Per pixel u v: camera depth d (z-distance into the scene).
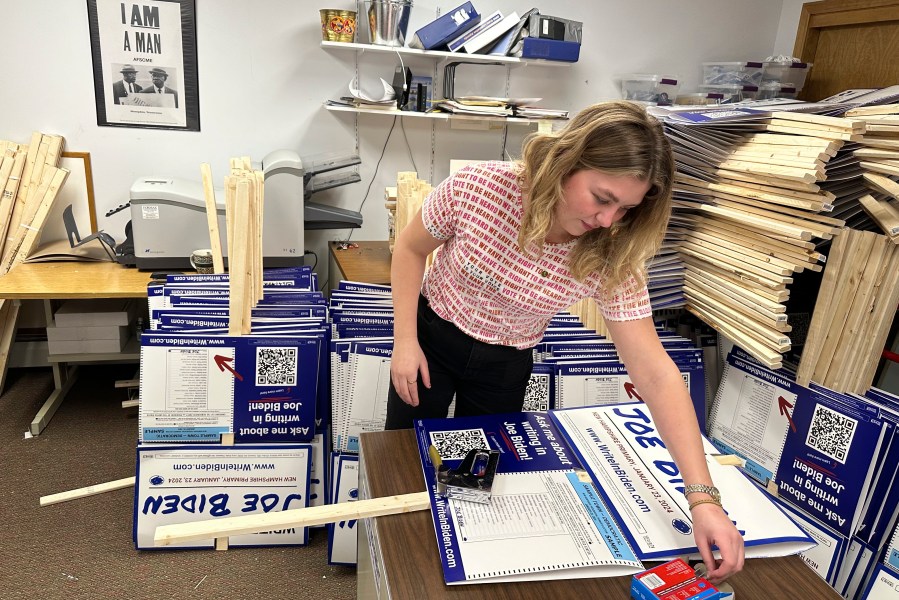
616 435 1.21
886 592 1.27
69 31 2.77
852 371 1.41
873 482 1.31
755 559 0.92
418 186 2.23
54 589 1.78
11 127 2.83
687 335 2.04
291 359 1.79
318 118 3.17
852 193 1.44
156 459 1.82
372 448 1.14
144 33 2.85
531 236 1.04
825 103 1.79
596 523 0.95
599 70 3.50
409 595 0.81
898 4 2.86
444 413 1.49
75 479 2.29
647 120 0.93
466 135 3.40
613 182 0.91
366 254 3.00
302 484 1.89
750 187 1.52
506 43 3.06
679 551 0.91
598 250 1.08
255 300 1.99
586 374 1.80
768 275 1.44
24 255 2.75
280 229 2.66
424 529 0.94
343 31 2.86
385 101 2.87
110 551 1.94
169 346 1.75
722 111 1.70
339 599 1.81
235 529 0.97
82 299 2.76
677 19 3.50
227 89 3.02
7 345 2.85
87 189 2.98
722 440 1.67
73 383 3.01
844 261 1.38
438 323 1.36
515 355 1.38
